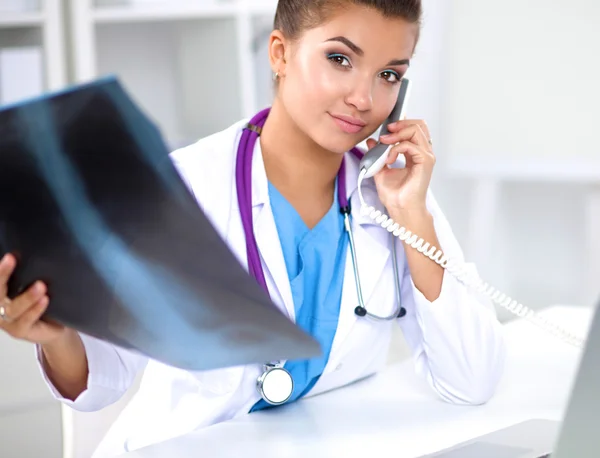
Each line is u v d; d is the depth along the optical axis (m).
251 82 3.31
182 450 1.00
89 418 1.32
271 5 3.28
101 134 0.67
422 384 1.28
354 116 1.12
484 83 3.48
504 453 0.96
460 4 3.50
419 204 1.23
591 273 3.48
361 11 1.08
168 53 3.38
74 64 3.15
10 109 0.66
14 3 2.91
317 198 1.27
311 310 1.23
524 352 1.41
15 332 0.87
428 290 1.21
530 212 3.98
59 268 0.77
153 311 0.77
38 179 0.71
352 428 1.08
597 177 3.29
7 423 1.34
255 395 1.18
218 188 1.22
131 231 0.71
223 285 0.73
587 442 0.70
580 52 3.25
